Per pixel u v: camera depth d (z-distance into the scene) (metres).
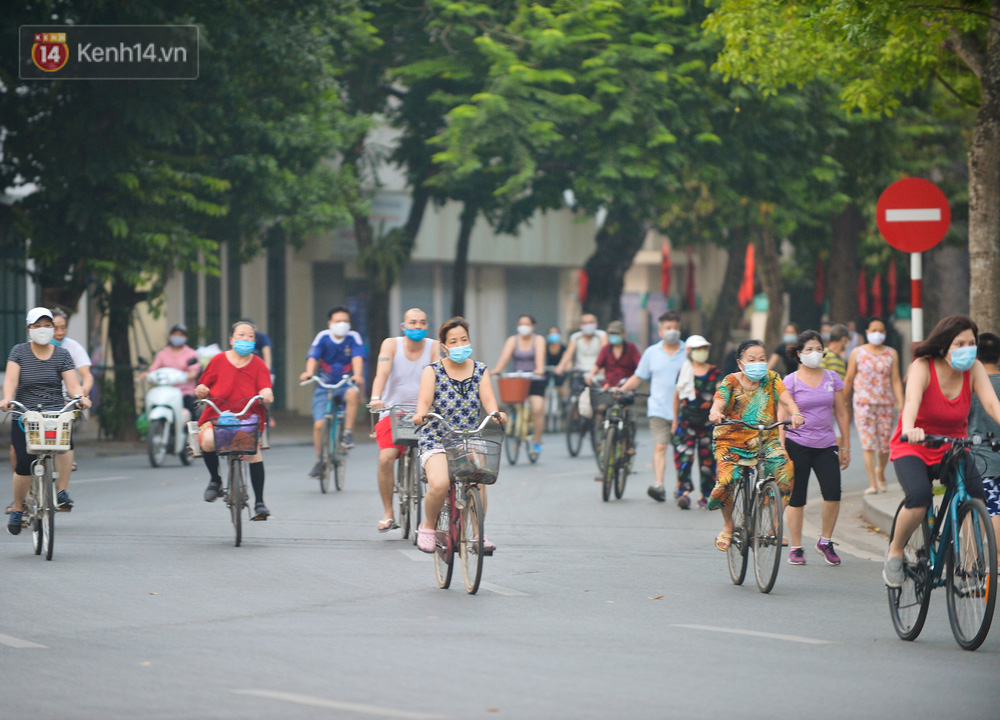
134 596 28.73
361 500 47.97
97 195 71.94
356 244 122.25
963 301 113.38
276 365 121.12
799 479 34.81
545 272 144.38
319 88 78.56
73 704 19.28
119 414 77.56
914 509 24.70
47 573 31.72
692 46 85.38
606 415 50.16
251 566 33.16
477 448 28.98
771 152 91.94
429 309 132.38
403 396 37.62
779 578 32.59
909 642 24.69
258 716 18.58
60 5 68.88
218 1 71.94
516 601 28.69
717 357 128.62
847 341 51.09
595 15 85.00
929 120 102.88
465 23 85.88
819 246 123.25
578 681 20.88
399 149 97.94
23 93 71.88
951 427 25.62
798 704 19.56
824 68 54.12
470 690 20.22
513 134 81.81
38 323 35.88
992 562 23.11
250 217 80.56
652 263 162.50
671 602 28.83
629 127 85.25
